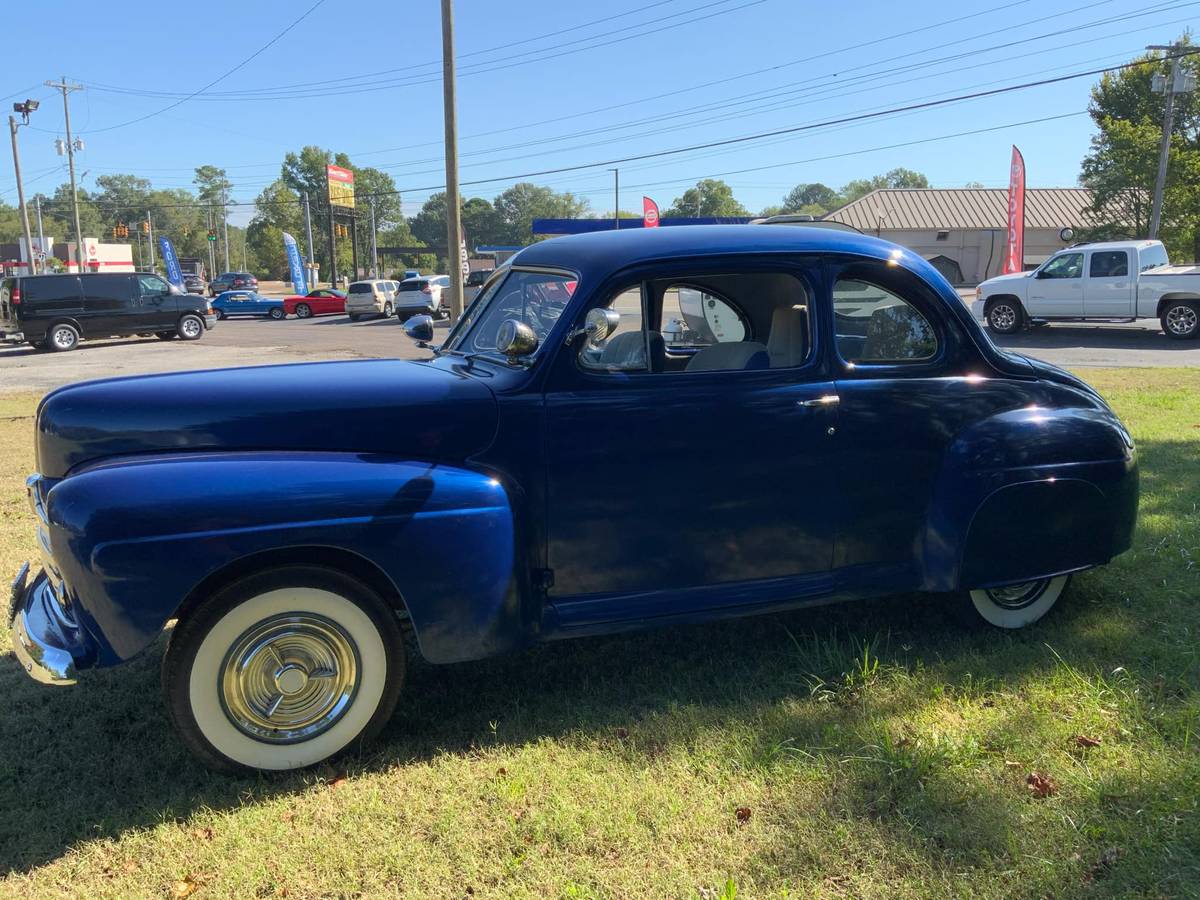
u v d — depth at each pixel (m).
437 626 3.08
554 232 34.81
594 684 3.66
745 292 3.88
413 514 2.98
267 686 3.00
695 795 2.85
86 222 141.50
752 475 3.46
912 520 3.73
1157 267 18.22
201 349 22.00
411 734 3.30
